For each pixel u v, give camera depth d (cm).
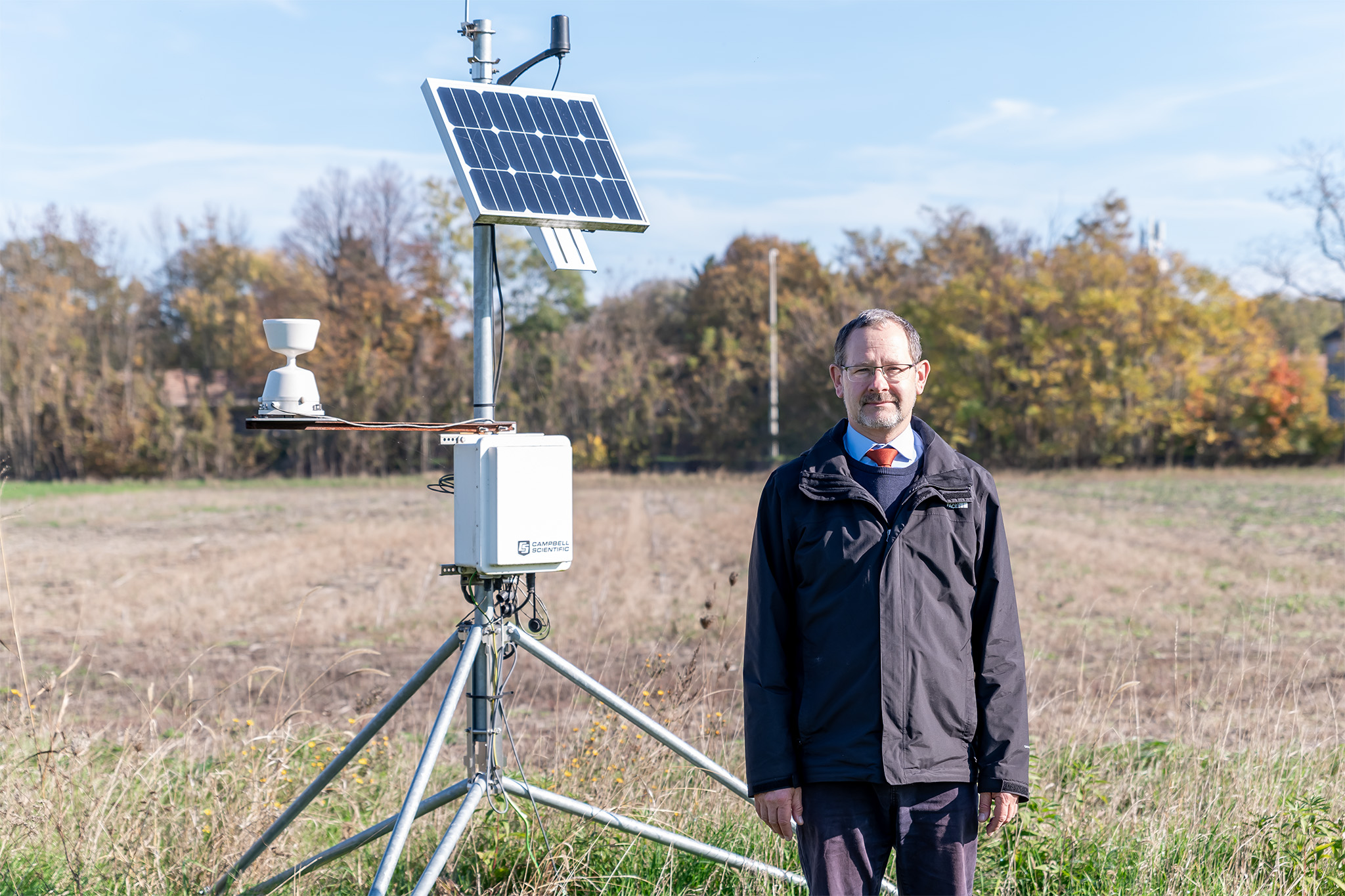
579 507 2712
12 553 1792
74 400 4222
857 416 292
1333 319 5025
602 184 345
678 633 952
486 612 322
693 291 5072
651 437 4344
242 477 4228
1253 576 1337
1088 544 1711
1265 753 495
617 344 4566
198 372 4731
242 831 381
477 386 329
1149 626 1012
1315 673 779
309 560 1684
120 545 1934
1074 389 3956
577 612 1080
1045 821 400
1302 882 359
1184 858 383
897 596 279
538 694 739
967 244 4591
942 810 278
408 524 2355
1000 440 4128
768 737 282
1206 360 4000
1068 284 4041
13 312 4369
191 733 528
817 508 288
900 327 296
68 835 383
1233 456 3897
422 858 405
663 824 408
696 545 1814
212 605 1206
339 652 947
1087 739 544
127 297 4716
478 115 334
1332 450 3819
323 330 4588
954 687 281
